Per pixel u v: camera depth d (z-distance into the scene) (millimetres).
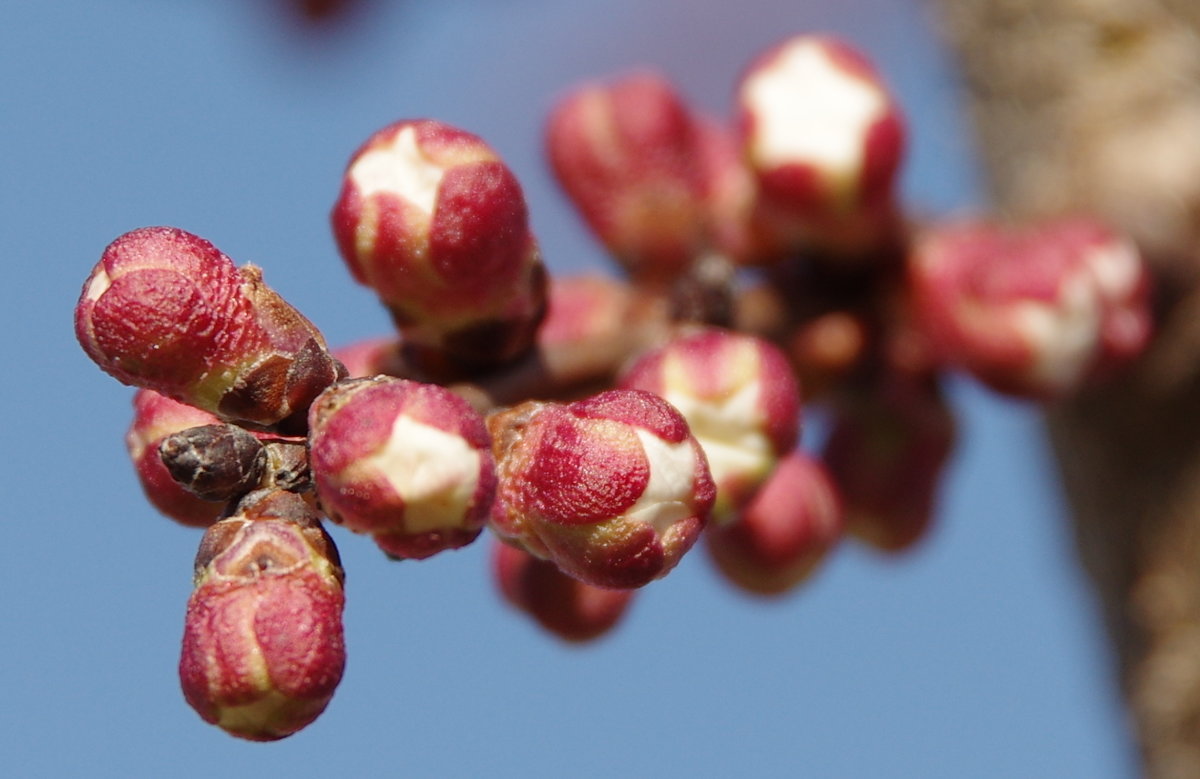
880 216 228
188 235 197
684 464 195
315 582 191
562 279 229
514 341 208
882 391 234
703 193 232
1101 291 230
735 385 207
